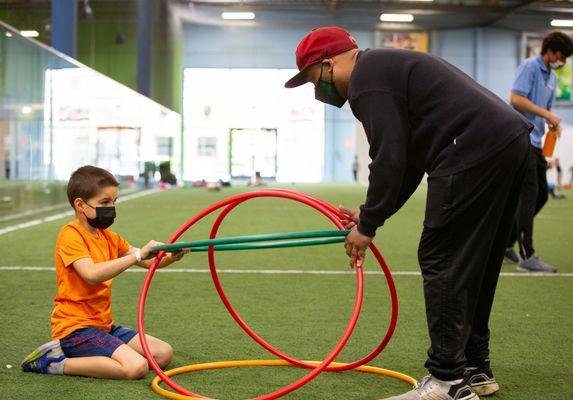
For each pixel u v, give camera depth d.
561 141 34.47
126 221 11.48
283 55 35.41
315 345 3.73
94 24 25.06
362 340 3.84
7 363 3.26
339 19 33.59
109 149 19.53
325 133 36.31
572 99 34.38
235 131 36.03
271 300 4.96
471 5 30.02
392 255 7.59
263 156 36.25
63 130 14.77
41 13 18.44
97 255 3.12
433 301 2.64
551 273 6.31
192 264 6.72
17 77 11.87
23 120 12.30
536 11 30.72
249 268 6.52
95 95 17.50
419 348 3.68
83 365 3.03
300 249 8.03
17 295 4.98
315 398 2.85
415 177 2.95
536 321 4.34
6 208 11.74
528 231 6.38
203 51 35.28
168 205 15.59
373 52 2.64
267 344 3.41
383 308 4.71
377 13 31.69
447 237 2.62
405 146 2.56
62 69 14.53
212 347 3.67
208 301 4.88
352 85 2.61
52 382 2.96
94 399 2.75
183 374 3.19
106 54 25.41
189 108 35.69
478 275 2.63
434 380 2.68
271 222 11.45
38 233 9.42
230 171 36.22
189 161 35.91
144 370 3.03
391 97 2.57
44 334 3.83
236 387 3.00
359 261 2.75
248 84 35.62
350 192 22.97
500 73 34.47
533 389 2.98
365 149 36.28
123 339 3.22
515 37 34.38
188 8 31.62
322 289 5.43
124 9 25.33
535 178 6.31
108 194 3.06
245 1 31.00
